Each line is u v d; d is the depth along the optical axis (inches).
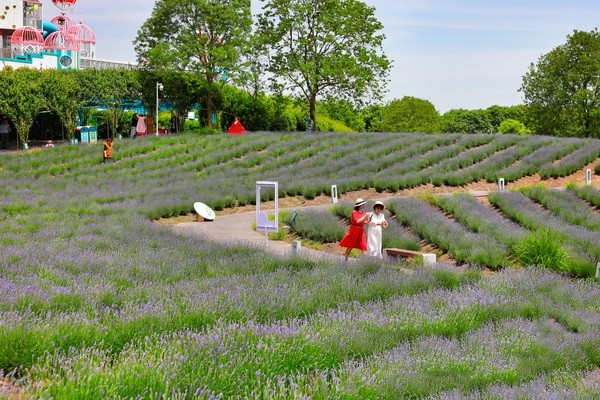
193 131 2066.9
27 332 284.8
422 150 1594.5
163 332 326.0
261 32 2218.3
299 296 424.5
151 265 549.0
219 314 367.2
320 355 299.6
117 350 303.6
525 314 429.7
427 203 1028.5
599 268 561.0
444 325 378.6
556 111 2490.2
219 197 1147.3
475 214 911.0
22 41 2357.3
